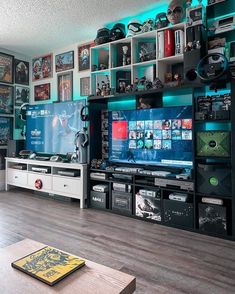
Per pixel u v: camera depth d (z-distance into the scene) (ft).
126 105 11.84
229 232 8.11
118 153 11.23
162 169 10.09
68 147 13.03
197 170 8.61
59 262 4.11
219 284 5.54
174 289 5.34
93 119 11.77
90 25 11.51
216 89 8.44
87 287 3.51
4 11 10.03
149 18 10.32
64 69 14.25
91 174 11.42
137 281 5.63
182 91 9.36
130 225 9.28
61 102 13.26
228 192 8.00
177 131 9.62
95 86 11.84
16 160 14.15
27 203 12.21
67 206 11.79
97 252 7.06
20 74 15.53
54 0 9.27
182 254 6.96
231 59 7.91
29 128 14.82
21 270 3.89
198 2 9.25
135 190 10.21
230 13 8.75
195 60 8.27
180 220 8.92
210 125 9.52
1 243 7.63
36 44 13.84
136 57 10.59
